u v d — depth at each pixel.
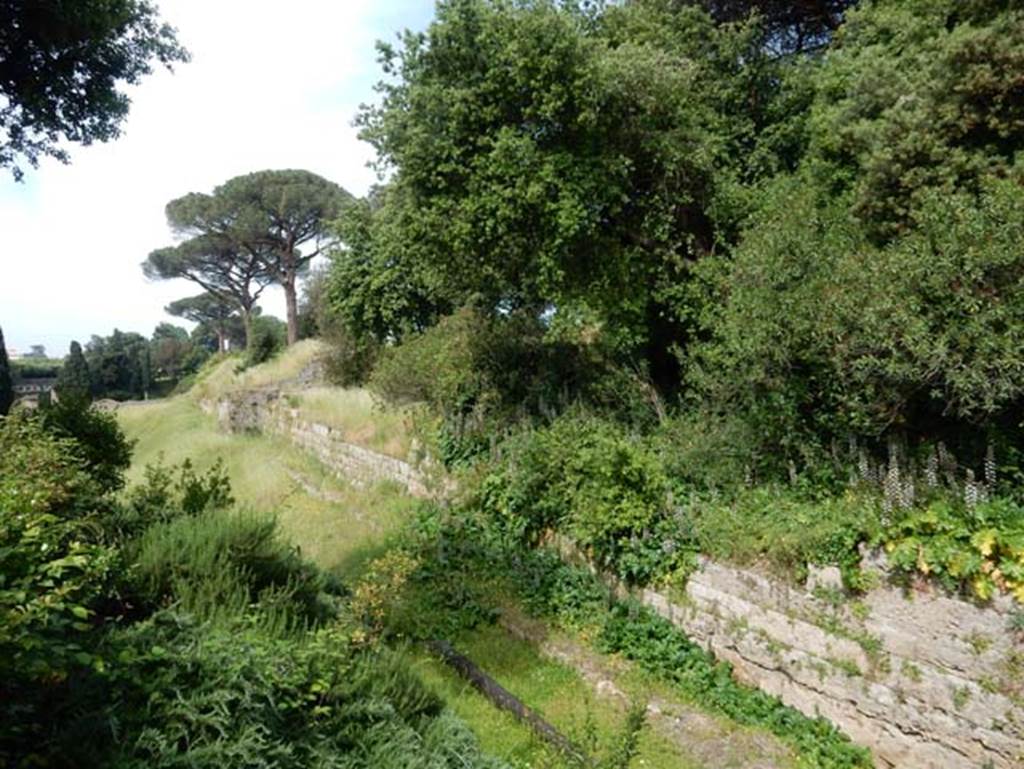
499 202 8.34
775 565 5.63
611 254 9.49
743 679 5.84
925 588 4.62
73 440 6.54
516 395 10.86
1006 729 4.11
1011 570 4.14
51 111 9.59
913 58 7.50
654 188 9.55
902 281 5.29
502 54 8.29
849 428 6.32
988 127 6.08
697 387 8.20
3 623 2.32
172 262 36.75
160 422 26.47
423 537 9.43
